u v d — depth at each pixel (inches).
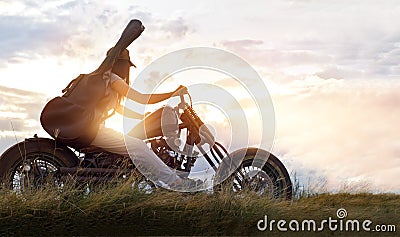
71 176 299.6
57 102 302.7
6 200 280.4
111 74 306.2
